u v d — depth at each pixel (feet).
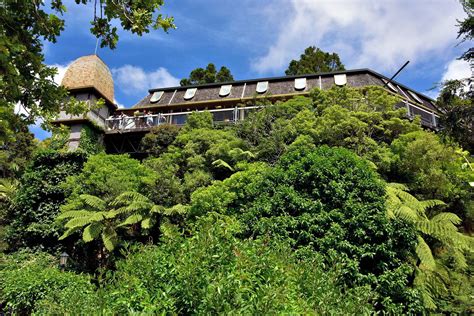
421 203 31.60
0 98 13.35
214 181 35.86
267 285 10.74
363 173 28.50
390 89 63.67
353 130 40.42
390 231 25.52
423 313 24.04
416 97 69.87
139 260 14.06
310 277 13.35
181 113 58.08
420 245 27.58
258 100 56.49
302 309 10.56
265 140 42.55
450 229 28.07
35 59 13.80
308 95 58.39
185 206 34.91
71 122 57.62
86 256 40.01
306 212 26.89
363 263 25.34
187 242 13.19
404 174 38.47
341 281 18.37
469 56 15.12
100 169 41.98
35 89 14.57
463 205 37.73
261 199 28.94
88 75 63.62
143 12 13.60
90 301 12.14
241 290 10.34
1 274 32.22
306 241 25.43
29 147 61.77
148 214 36.40
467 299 25.86
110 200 39.06
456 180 36.01
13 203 47.75
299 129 42.37
